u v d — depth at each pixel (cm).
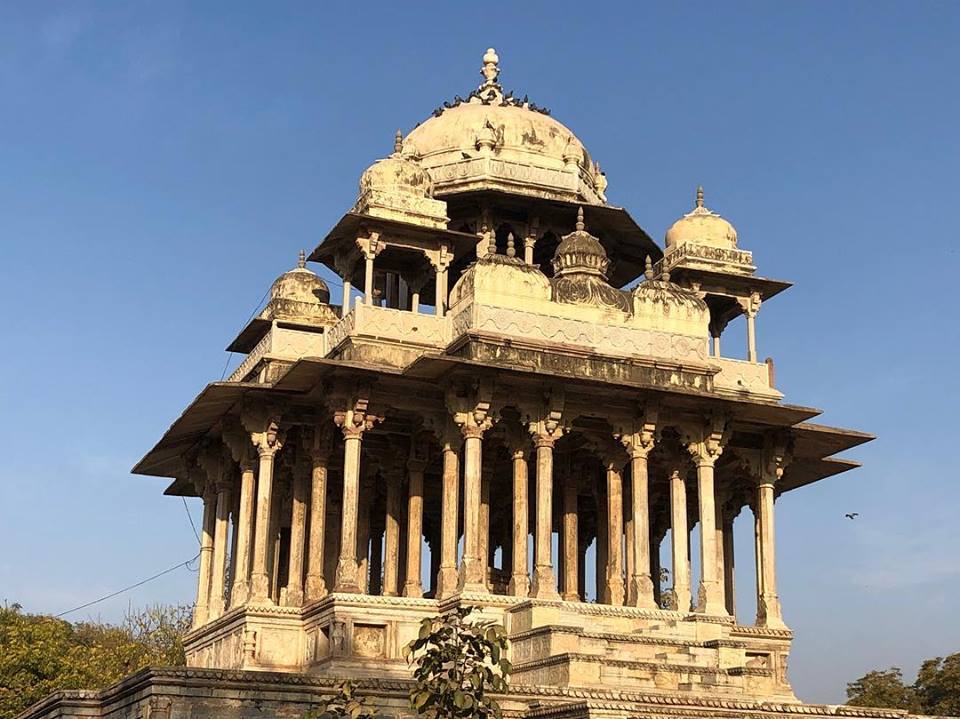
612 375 3622
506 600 3334
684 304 3816
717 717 2602
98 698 2825
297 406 3759
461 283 3728
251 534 3872
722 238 4350
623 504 4047
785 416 3831
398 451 4006
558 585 4325
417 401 3628
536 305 3644
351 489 3494
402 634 3281
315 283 4534
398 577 4041
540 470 3509
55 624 5628
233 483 4162
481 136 4447
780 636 3728
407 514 4094
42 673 4900
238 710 2542
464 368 3453
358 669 3189
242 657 3434
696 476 4212
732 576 4359
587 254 3841
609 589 3734
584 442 3934
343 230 3869
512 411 3662
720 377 4003
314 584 3612
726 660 3027
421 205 3891
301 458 3925
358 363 3503
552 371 3522
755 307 4319
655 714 2545
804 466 4316
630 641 3023
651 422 3659
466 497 3441
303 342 3931
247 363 4075
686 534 3750
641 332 3716
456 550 3531
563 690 2695
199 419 3947
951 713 5131
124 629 6200
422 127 4769
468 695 1706
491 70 4894
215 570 4059
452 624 1920
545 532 3450
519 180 4419
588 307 3694
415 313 3759
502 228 4494
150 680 2514
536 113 4762
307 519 3994
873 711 2798
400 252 4009
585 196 4528
